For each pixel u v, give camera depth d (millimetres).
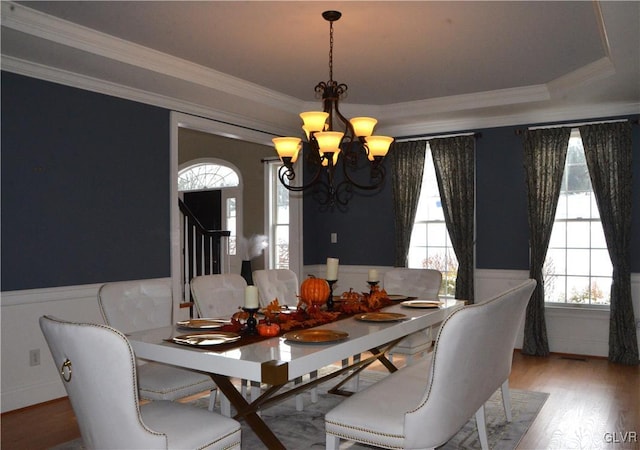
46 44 3373
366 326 2797
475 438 3078
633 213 4953
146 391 2773
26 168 3740
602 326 5125
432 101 5305
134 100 4453
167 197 4746
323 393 3979
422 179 5918
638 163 4922
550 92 4762
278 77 4566
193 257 6605
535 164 5270
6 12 3037
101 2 3055
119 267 4336
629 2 2738
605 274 5145
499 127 5559
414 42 3721
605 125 4957
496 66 4258
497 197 5566
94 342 1811
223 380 2539
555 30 3500
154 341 2453
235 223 7895
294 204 6457
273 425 3324
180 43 3734
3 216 3615
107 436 1921
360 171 6398
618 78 4160
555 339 5316
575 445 2992
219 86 4469
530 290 2773
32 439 3156
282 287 4012
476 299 5672
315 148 3283
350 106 5496
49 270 3871
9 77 3654
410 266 6074
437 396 2109
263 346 2332
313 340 2381
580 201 5273
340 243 6551
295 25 3418
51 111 3887
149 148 4586
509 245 5512
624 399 3799
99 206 4195
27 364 3754
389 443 2191
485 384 2539
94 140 4164
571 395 3900
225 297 3572
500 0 3041
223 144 7977
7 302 3641
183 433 2055
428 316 3172
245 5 3109
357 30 3498
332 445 2340
